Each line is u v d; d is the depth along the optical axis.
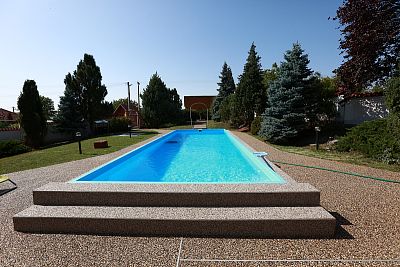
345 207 4.70
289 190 4.32
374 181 6.43
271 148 12.59
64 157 10.75
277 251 3.27
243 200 4.30
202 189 4.46
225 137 19.45
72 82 23.89
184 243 3.54
